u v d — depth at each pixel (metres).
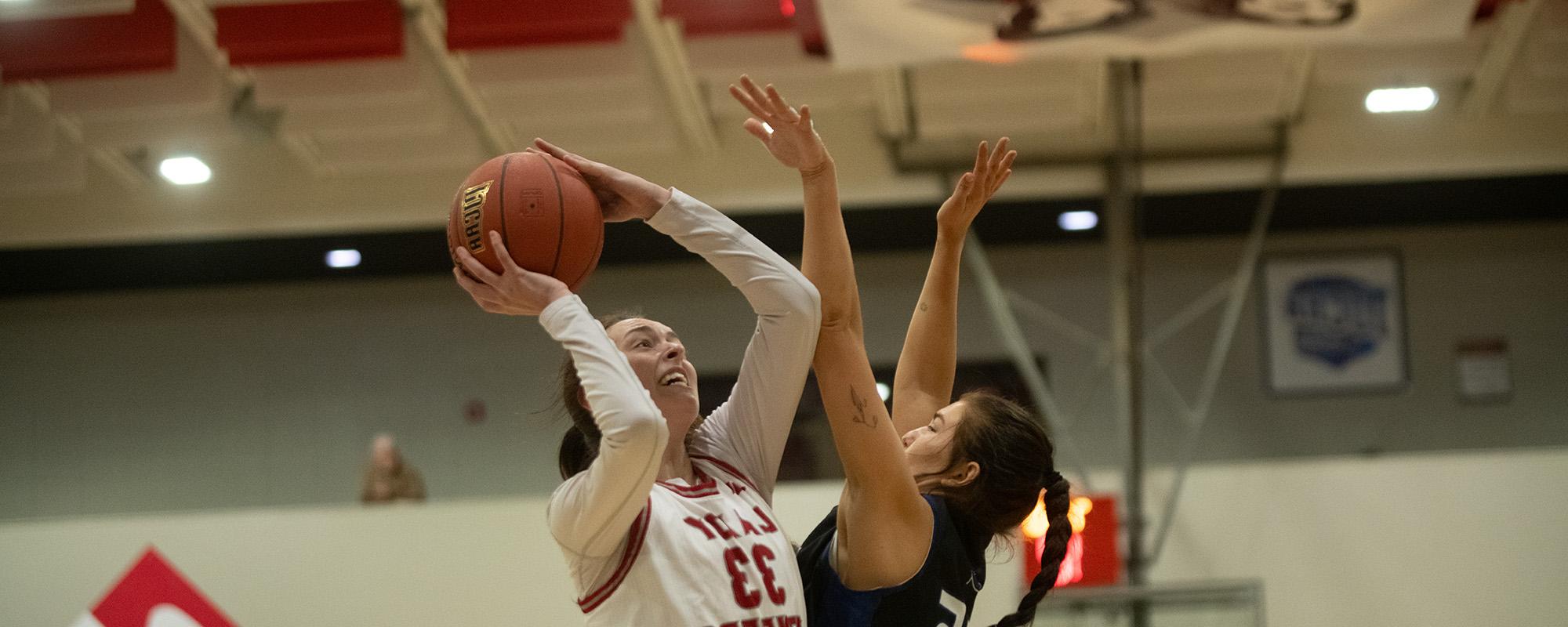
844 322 2.52
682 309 10.24
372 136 9.04
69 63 7.72
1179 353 9.91
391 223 9.39
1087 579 7.46
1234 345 9.87
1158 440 9.77
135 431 10.33
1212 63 8.21
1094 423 9.77
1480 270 9.83
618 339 2.51
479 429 10.19
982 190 2.83
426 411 10.23
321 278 10.48
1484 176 9.04
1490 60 8.20
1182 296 9.98
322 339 10.42
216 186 9.51
